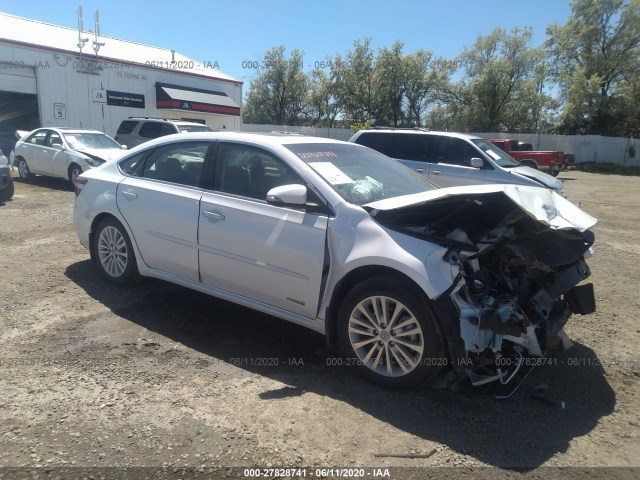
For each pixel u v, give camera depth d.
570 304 3.87
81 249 6.46
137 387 3.25
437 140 10.32
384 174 4.32
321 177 3.76
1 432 2.73
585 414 3.19
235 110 29.47
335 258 3.48
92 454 2.59
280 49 47.44
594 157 36.00
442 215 3.75
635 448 2.85
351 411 3.09
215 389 3.28
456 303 3.04
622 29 42.25
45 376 3.33
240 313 4.59
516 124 44.09
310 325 3.69
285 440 2.79
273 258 3.73
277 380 3.44
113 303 4.64
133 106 24.98
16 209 9.18
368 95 47.28
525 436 2.92
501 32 42.66
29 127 21.14
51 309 4.44
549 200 3.55
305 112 50.53
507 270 3.57
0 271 5.42
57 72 21.55
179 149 4.59
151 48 30.19
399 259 3.18
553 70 45.94
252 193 3.99
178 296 4.90
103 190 4.99
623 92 40.97
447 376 3.28
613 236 9.46
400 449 2.75
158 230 4.48
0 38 19.52
